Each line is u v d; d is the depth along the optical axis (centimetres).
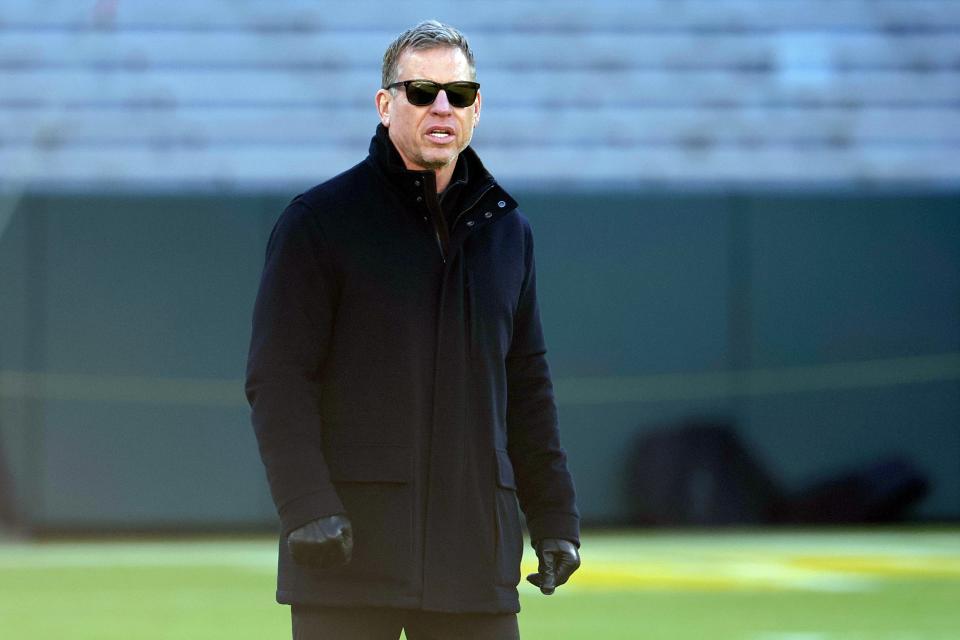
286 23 4434
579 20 4525
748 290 3941
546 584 910
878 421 3959
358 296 850
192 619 2164
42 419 3659
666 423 3909
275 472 820
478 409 866
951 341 3975
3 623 2116
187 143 4322
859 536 3722
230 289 3734
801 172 4488
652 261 3919
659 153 4469
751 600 2398
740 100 4503
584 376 3894
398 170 858
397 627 866
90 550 3350
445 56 868
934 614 2238
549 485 922
